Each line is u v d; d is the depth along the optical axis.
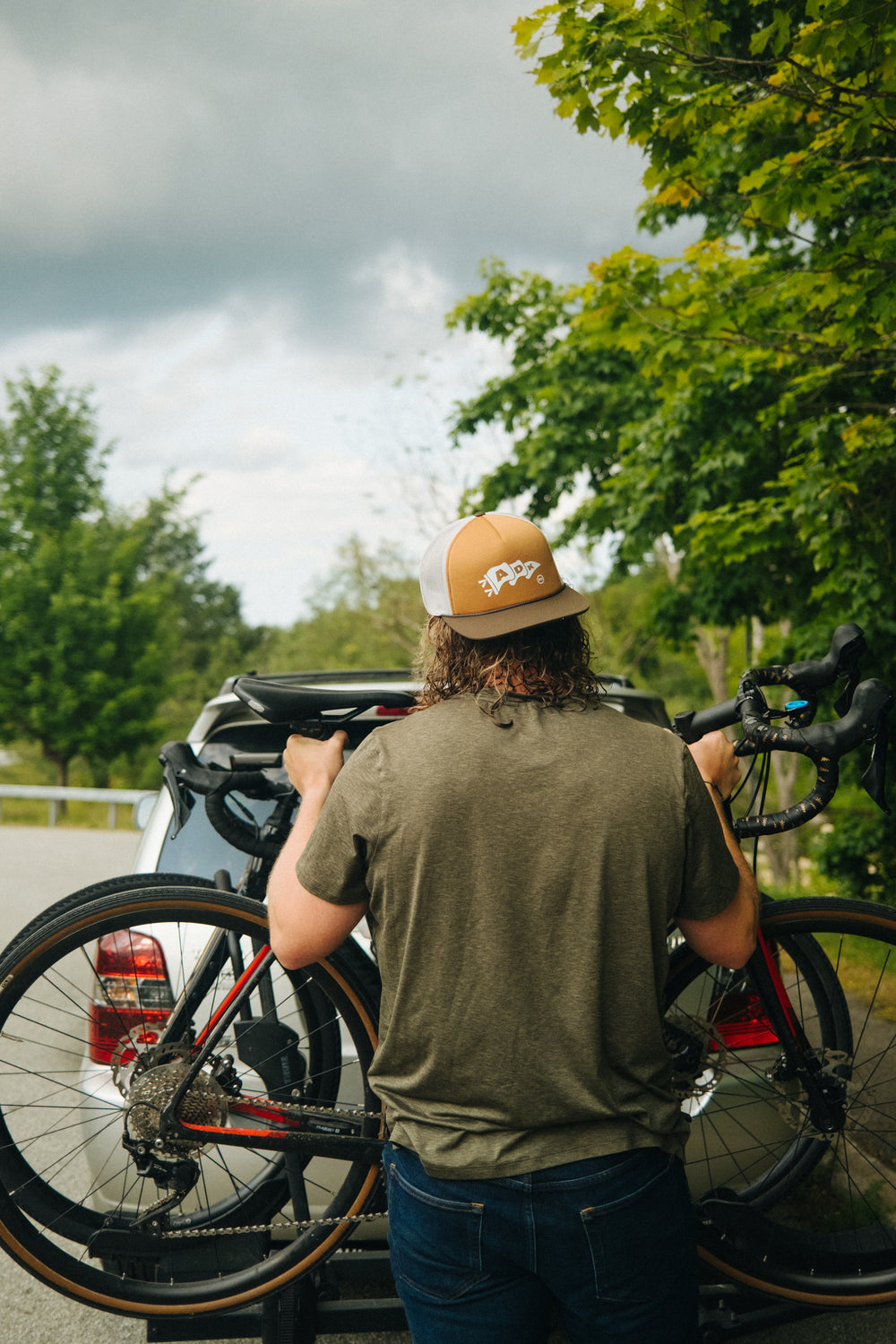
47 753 25.28
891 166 4.70
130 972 2.54
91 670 24.69
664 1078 1.60
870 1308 2.32
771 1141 2.42
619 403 12.62
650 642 21.64
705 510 9.79
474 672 1.64
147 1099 2.15
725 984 2.42
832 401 6.90
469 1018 1.50
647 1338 1.55
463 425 14.53
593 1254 1.50
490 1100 1.52
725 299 5.69
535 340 13.91
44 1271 2.20
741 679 2.13
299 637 46.16
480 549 1.66
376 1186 2.22
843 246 4.53
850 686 2.10
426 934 1.51
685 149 4.47
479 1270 1.54
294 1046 2.30
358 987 2.20
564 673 1.65
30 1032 2.71
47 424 28.47
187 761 2.18
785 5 3.68
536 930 1.49
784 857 14.41
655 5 3.76
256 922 2.14
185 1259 2.26
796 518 7.24
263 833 2.20
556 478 12.86
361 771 1.56
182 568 60.94
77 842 15.09
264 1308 2.26
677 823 1.53
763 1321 2.35
